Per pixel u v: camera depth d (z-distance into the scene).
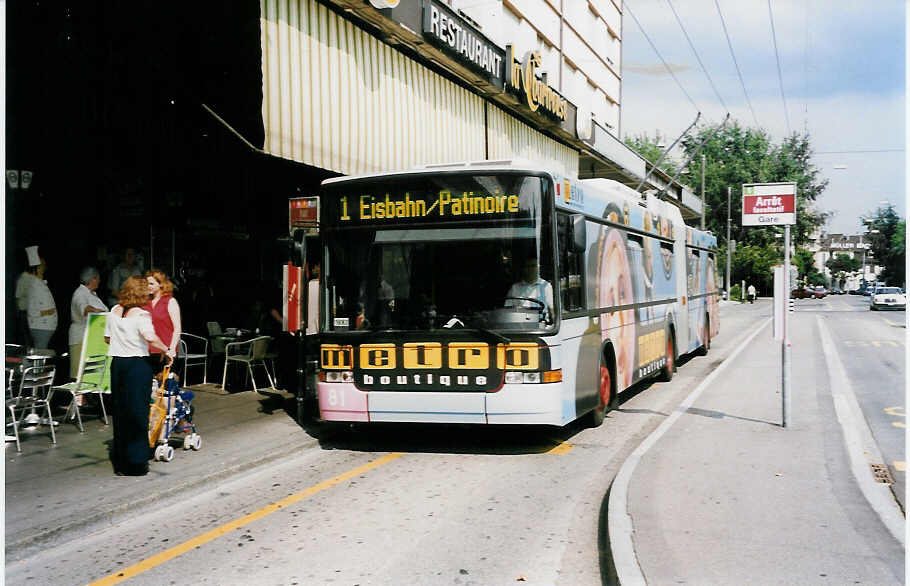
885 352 19.41
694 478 6.56
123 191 11.84
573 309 8.45
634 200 11.91
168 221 12.63
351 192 8.20
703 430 8.69
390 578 4.69
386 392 7.89
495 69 14.88
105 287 11.70
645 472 6.77
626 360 10.80
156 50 9.77
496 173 7.87
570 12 25.81
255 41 9.14
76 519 5.68
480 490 6.72
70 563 5.05
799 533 5.15
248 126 9.30
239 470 7.42
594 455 8.10
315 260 8.81
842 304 67.94
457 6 17.50
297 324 8.41
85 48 9.99
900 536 5.09
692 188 74.56
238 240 13.86
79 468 7.21
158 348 7.09
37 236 10.73
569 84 25.80
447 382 7.73
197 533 5.63
